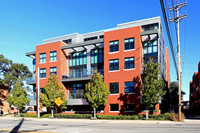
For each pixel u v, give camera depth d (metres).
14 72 45.62
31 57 37.94
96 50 31.34
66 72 33.28
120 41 27.09
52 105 27.62
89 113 28.73
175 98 61.34
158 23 30.06
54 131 12.87
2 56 44.84
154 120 21.05
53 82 28.42
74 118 26.64
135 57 25.62
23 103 33.34
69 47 31.36
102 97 24.28
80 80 30.55
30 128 15.21
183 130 12.49
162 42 32.00
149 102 21.11
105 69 27.69
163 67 33.12
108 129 13.68
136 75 25.17
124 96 25.59
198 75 45.03
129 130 12.84
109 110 26.47
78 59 32.94
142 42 27.30
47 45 33.59
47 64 33.03
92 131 12.64
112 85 26.95
